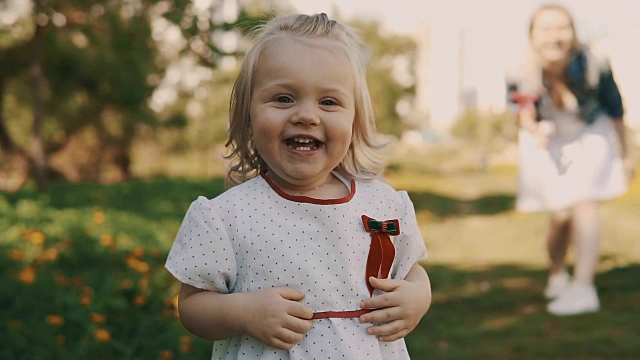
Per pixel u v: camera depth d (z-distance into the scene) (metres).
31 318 4.26
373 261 2.30
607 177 5.99
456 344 5.39
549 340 5.41
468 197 15.95
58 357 3.83
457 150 25.78
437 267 8.40
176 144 17.66
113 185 11.97
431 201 14.94
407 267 2.41
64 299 4.46
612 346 5.21
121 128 15.57
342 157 2.29
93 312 4.41
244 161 2.48
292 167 2.23
